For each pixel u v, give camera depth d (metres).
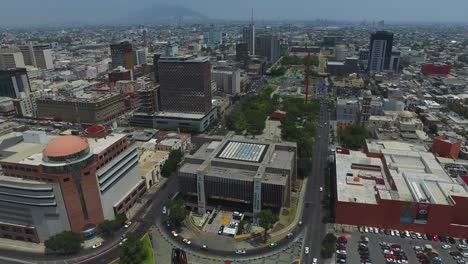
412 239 176.12
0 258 167.38
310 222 193.88
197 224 194.12
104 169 183.50
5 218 178.00
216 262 163.38
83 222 178.50
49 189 163.75
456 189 184.62
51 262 164.62
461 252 166.12
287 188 198.38
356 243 174.62
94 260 165.75
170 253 169.75
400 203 176.75
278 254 168.25
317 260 163.38
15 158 174.38
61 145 168.88
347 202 183.88
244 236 182.50
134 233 186.12
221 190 198.25
